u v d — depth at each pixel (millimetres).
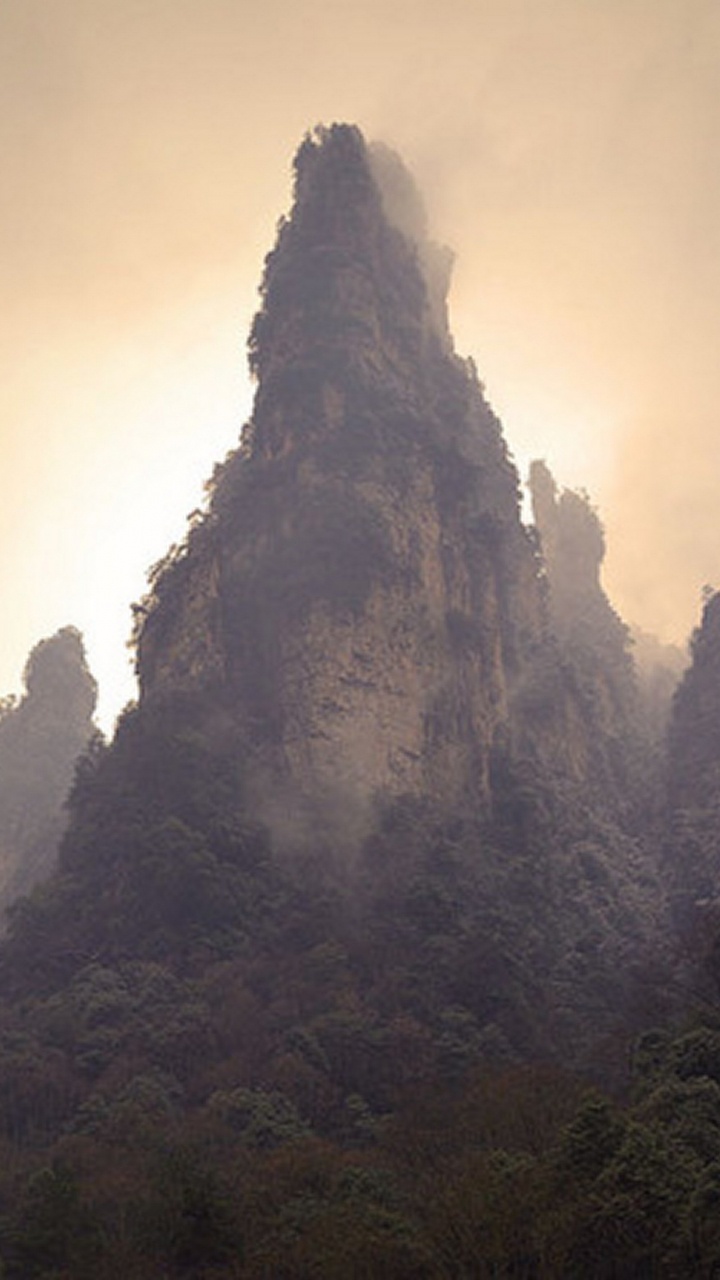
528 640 161500
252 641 137250
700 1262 56125
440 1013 102000
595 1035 104062
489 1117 77500
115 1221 71438
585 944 122875
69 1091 94188
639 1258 57812
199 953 109188
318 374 147500
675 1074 77688
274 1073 91250
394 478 143500
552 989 111625
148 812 122500
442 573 145250
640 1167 60688
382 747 130500
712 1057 77750
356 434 144375
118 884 117375
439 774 134500
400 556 139375
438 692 137500
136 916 114125
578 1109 70500
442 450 150750
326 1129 87438
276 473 144250
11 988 113875
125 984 106500
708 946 108625
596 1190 60719
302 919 111562
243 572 140875
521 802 136375
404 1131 79312
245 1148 81500
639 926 135125
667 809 158125
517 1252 60062
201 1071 96250
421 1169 73688
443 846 123750
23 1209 71875
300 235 157375
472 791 136750
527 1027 101750
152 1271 64938
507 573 162625
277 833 123062
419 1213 67188
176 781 123875
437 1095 86750
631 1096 79750
